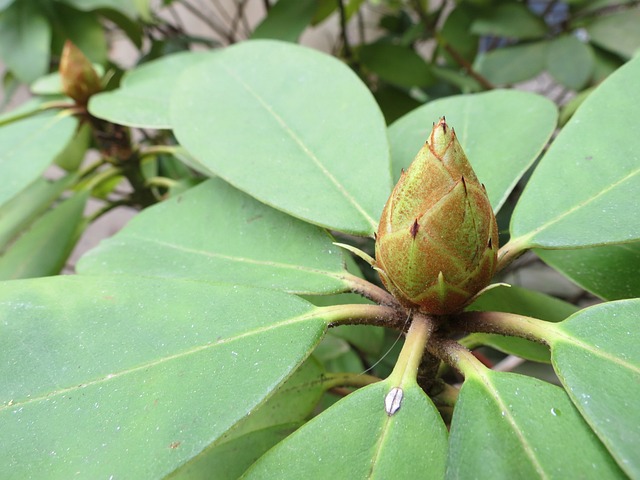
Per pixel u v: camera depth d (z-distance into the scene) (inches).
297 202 5.1
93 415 3.7
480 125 6.3
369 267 11.3
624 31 13.4
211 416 3.6
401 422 3.6
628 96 5.1
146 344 4.0
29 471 3.4
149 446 3.5
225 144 5.6
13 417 3.7
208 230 5.7
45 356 4.0
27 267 8.4
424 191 3.8
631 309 3.8
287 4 11.3
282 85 6.1
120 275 4.5
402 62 12.7
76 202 9.1
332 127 5.6
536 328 4.0
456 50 14.5
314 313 4.3
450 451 3.4
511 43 15.7
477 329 4.3
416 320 4.2
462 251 3.8
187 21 20.3
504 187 5.4
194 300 4.3
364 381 6.2
